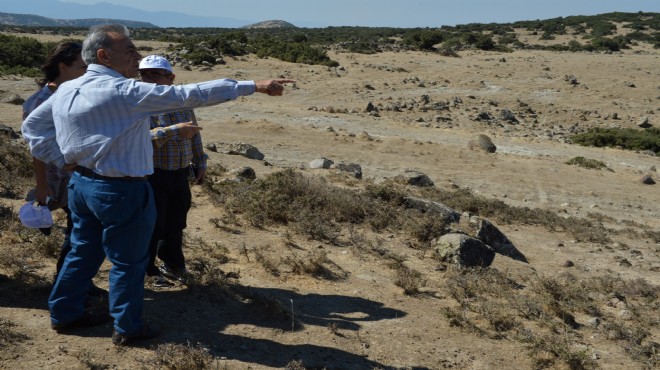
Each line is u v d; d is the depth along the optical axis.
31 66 35.81
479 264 7.58
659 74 49.88
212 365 3.92
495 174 21.06
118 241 3.76
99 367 3.74
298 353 4.34
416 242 8.24
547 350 5.03
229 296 5.09
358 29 106.50
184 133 4.36
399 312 5.47
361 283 6.13
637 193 20.77
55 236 5.76
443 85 42.72
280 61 47.66
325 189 9.59
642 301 7.84
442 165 21.66
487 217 13.16
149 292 4.97
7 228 6.00
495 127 32.12
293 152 20.77
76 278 4.01
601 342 5.71
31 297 4.63
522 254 9.49
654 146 30.03
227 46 47.84
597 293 7.83
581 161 24.50
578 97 41.38
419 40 62.06
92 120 3.46
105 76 3.53
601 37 76.19
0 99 23.03
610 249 11.70
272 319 4.82
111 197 3.60
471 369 4.58
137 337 4.08
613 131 31.38
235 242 6.86
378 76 44.22
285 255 6.62
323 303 5.40
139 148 3.63
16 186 8.04
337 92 37.56
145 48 48.97
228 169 13.49
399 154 22.52
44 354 3.82
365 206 9.23
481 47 64.56
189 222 7.49
